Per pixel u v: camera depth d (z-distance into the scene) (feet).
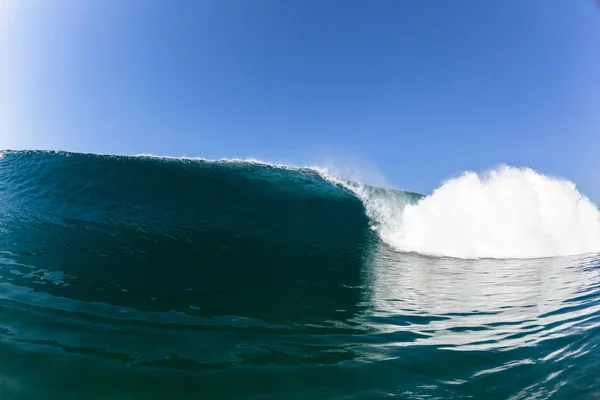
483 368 11.25
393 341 13.25
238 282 19.67
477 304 18.39
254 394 9.61
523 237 35.04
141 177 39.88
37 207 34.19
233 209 36.78
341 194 45.39
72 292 16.44
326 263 25.58
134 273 19.83
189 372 10.53
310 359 11.60
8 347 11.38
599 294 20.20
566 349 12.51
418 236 34.47
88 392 9.46
